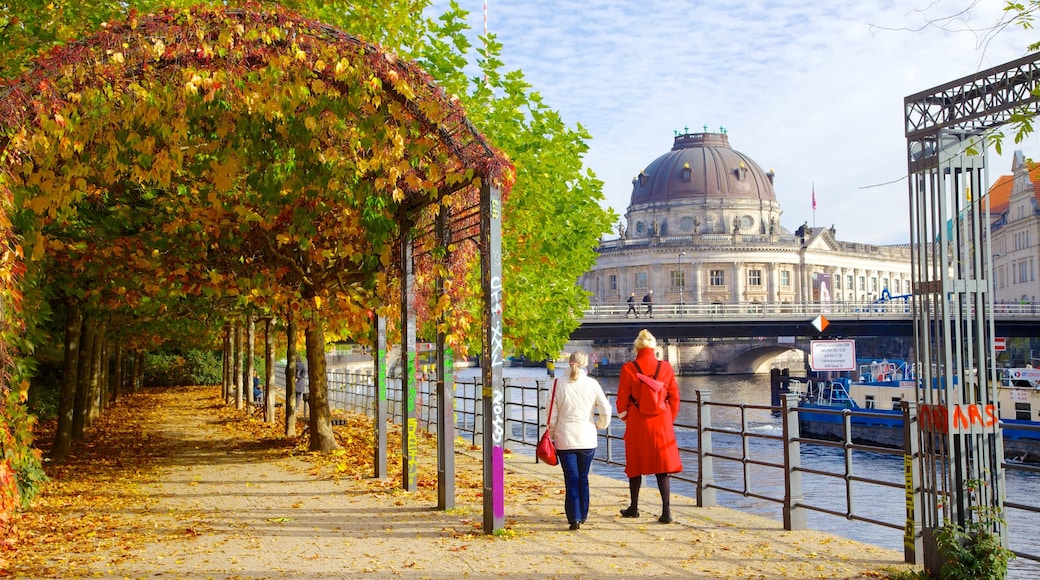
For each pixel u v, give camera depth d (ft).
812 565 24.85
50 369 94.48
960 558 22.30
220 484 43.68
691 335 271.08
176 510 35.50
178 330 95.09
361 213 37.17
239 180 43.32
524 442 56.90
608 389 322.55
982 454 23.08
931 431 23.54
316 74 29.86
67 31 40.65
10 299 25.29
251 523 32.14
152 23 27.35
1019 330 241.35
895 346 406.82
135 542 28.60
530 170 51.06
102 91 27.48
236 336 115.44
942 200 23.24
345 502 37.04
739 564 24.99
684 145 585.22
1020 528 61.31
